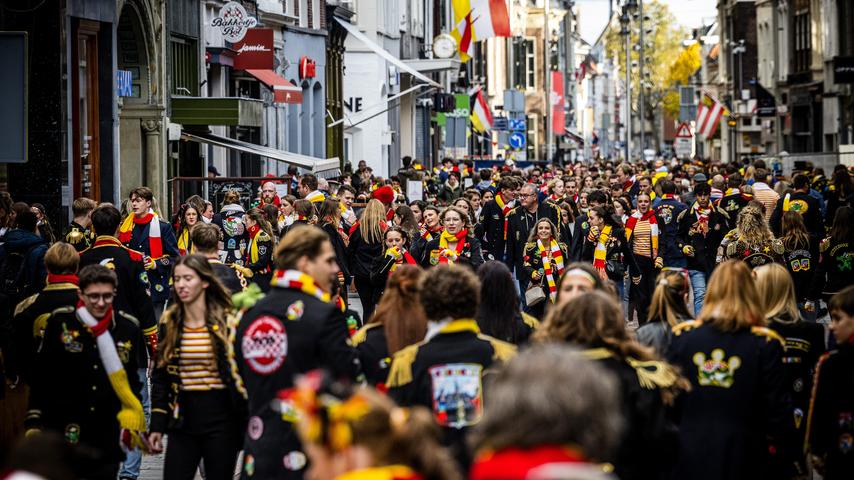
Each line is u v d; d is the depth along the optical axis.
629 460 11.80
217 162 57.06
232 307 14.76
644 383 11.81
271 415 12.65
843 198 40.34
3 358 17.50
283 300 12.75
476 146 134.12
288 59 67.12
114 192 40.53
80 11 36.94
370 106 77.75
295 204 29.75
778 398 13.25
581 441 6.86
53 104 34.88
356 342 14.29
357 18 85.12
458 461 11.98
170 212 46.75
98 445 15.55
